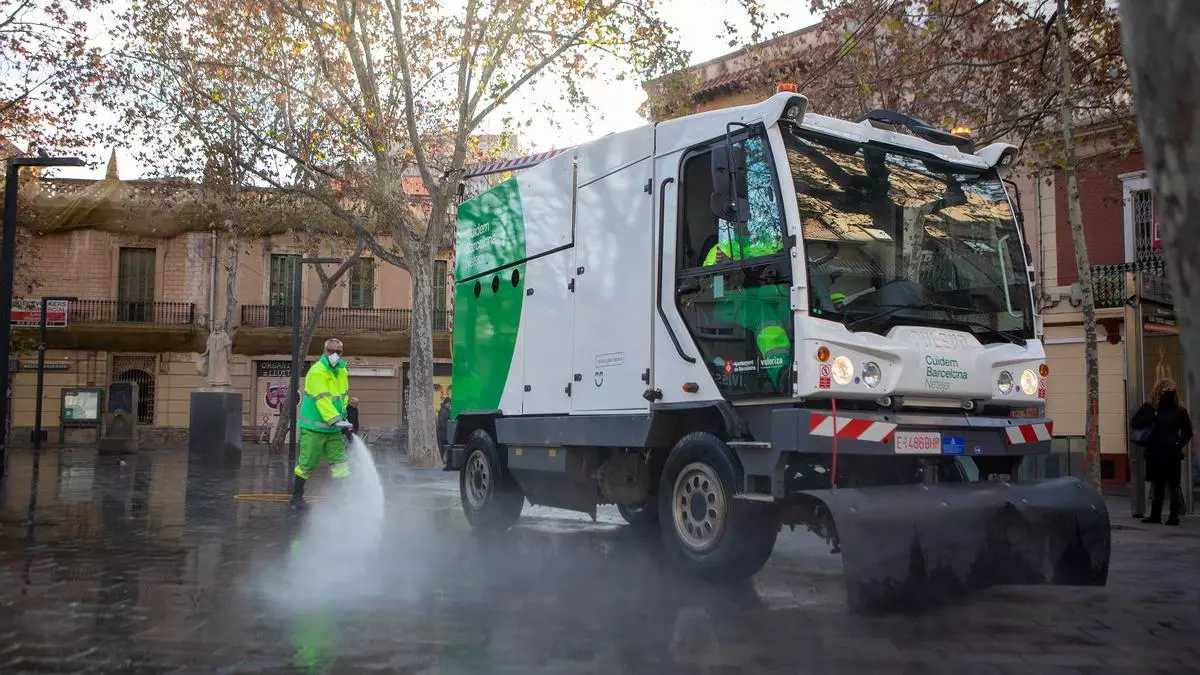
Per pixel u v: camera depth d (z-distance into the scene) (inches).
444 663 176.7
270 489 571.8
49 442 1433.3
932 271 261.3
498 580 265.3
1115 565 315.0
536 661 178.7
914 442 238.7
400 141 903.1
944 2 614.9
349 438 472.7
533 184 359.3
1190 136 32.6
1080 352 813.9
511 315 367.6
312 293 1553.9
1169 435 453.1
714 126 270.7
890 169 263.1
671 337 277.7
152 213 1477.6
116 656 178.9
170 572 271.0
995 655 186.9
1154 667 179.6
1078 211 487.5
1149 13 33.9
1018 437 256.8
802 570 286.8
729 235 261.0
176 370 1499.8
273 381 1534.2
